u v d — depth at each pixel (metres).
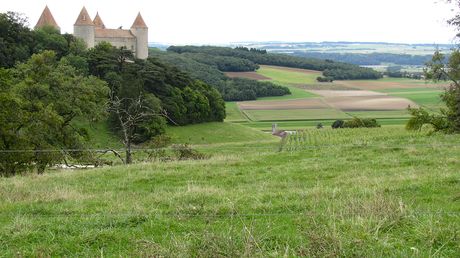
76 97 36.22
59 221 9.60
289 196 11.93
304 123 89.62
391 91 121.06
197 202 11.60
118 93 68.25
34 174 20.58
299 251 6.80
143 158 30.61
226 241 6.95
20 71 37.59
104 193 14.26
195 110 84.31
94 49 101.56
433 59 36.31
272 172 17.75
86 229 8.88
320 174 16.70
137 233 8.60
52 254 7.73
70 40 107.25
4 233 8.73
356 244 6.77
